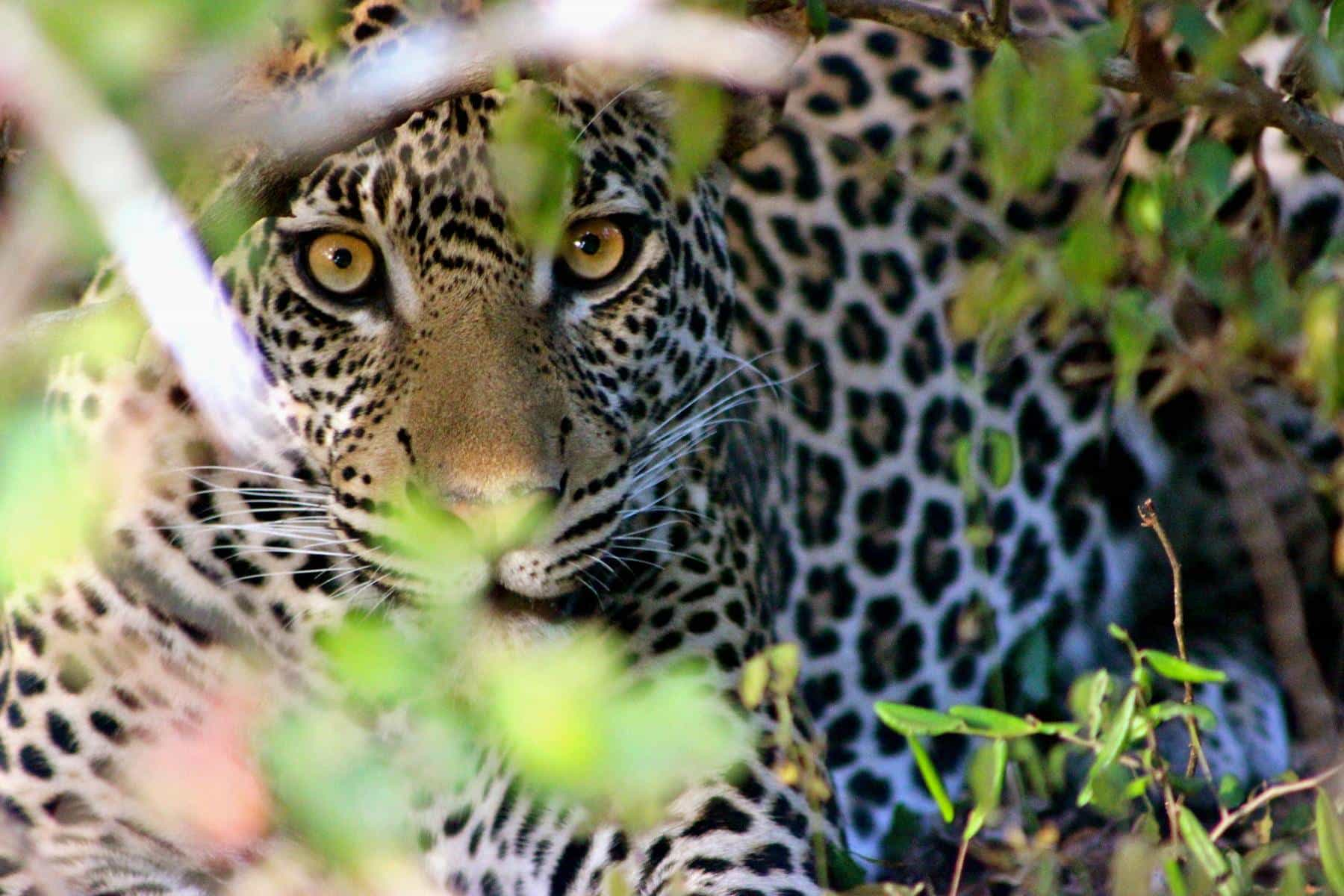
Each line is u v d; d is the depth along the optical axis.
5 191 4.40
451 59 4.27
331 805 4.36
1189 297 7.19
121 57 2.97
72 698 5.84
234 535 5.72
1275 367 7.02
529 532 5.06
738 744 5.81
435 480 5.07
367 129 4.26
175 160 3.70
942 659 7.85
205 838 5.90
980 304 6.45
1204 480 8.16
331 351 5.43
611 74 5.46
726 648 6.11
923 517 7.76
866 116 7.80
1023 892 5.75
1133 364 6.27
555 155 4.65
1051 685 7.87
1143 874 4.79
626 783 3.72
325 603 5.75
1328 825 4.71
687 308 5.89
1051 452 8.01
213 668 5.81
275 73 5.20
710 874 5.58
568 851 5.86
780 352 7.40
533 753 3.19
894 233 7.75
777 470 7.29
